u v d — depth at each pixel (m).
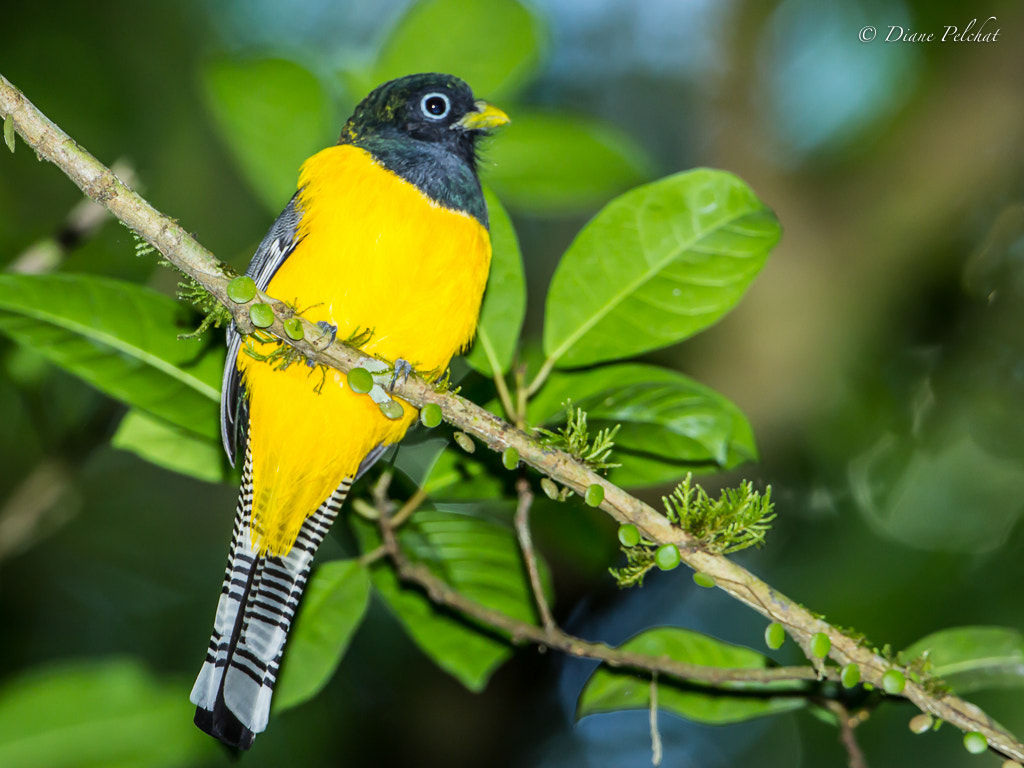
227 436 8.09
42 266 10.57
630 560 6.48
